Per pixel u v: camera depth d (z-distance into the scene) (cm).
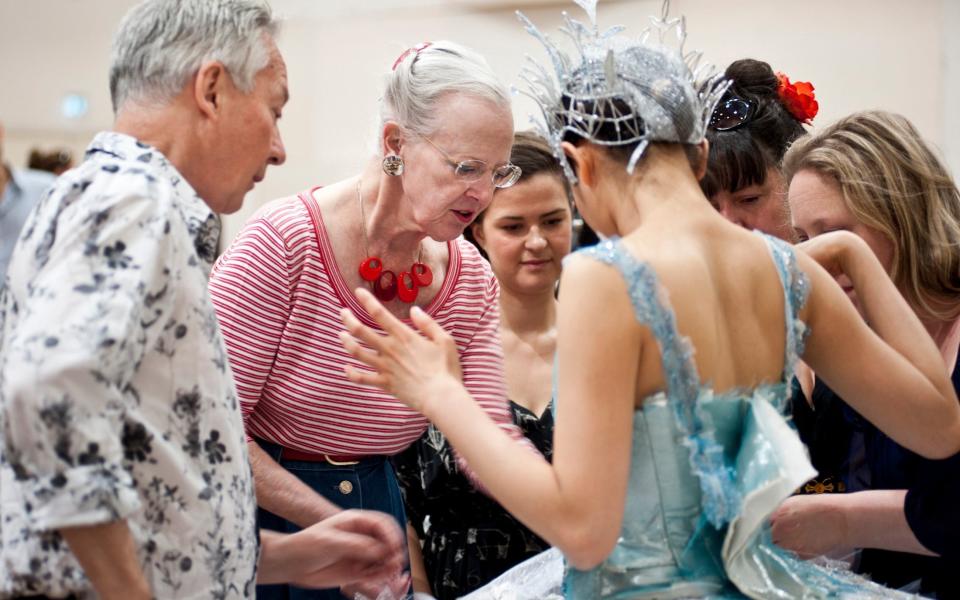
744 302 158
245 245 216
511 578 204
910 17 456
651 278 147
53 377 134
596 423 144
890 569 219
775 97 242
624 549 156
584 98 159
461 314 231
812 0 460
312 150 516
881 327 180
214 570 157
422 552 246
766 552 164
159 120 162
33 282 143
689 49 468
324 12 506
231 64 162
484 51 479
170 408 152
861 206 202
